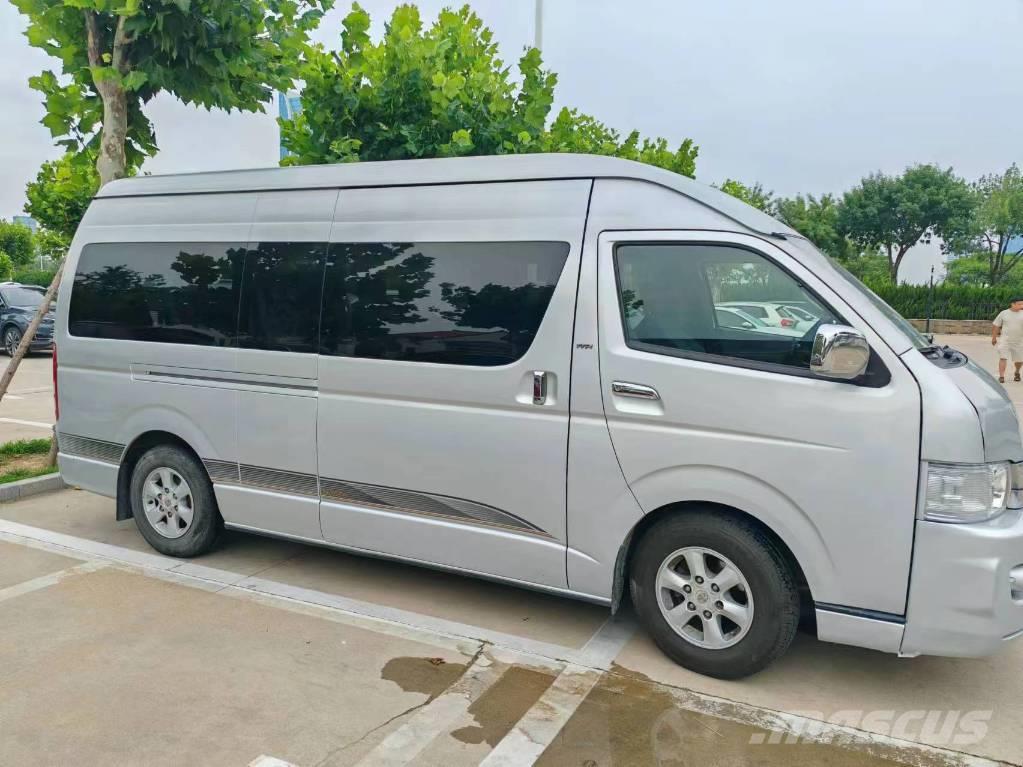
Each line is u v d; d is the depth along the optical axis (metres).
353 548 4.30
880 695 3.35
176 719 3.12
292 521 4.45
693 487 3.31
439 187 3.96
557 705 3.24
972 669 3.59
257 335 4.41
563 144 8.27
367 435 4.09
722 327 3.30
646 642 3.81
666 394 3.32
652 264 3.46
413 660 3.62
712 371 3.25
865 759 2.89
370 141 6.53
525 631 3.93
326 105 6.42
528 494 3.69
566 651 3.72
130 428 4.95
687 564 3.45
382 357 4.02
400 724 3.10
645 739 3.01
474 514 3.86
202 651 3.69
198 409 4.66
